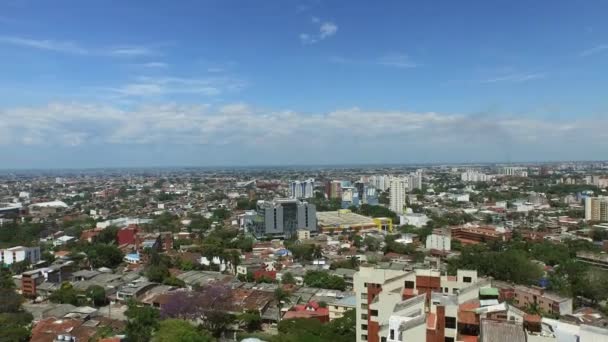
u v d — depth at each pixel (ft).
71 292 620.90
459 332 271.08
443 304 288.10
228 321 515.09
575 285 602.03
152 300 595.47
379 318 324.80
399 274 351.87
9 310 545.03
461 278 337.72
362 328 359.66
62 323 488.44
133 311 509.76
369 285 357.00
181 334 420.36
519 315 271.49
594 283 587.68
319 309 529.86
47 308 568.00
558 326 284.41
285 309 562.25
